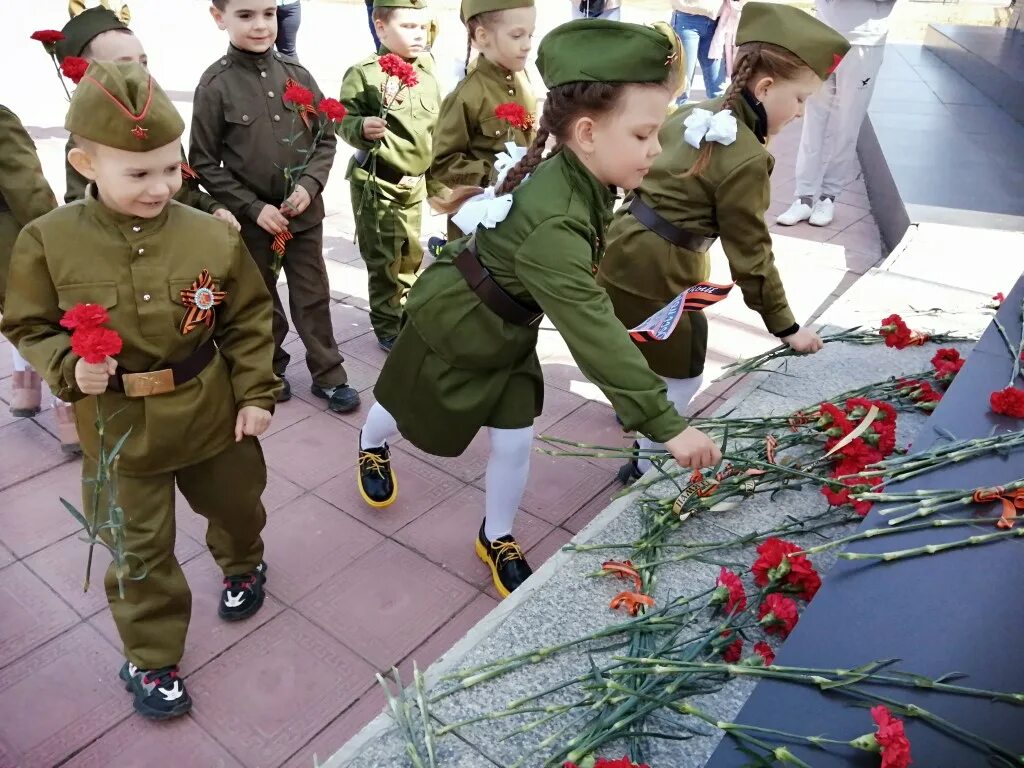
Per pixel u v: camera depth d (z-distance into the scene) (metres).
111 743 2.12
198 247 2.03
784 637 1.92
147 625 2.15
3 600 2.55
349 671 2.34
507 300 2.15
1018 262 4.21
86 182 2.82
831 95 5.23
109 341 1.72
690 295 2.05
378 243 3.80
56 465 3.15
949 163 5.81
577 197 1.97
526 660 1.85
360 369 3.88
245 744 2.13
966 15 12.05
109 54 2.81
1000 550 1.74
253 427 2.15
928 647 1.52
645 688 1.71
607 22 1.84
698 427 2.69
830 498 2.25
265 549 2.77
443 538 2.84
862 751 1.35
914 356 3.24
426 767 1.62
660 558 2.17
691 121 2.48
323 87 7.94
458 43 9.41
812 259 5.06
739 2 6.39
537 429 3.45
